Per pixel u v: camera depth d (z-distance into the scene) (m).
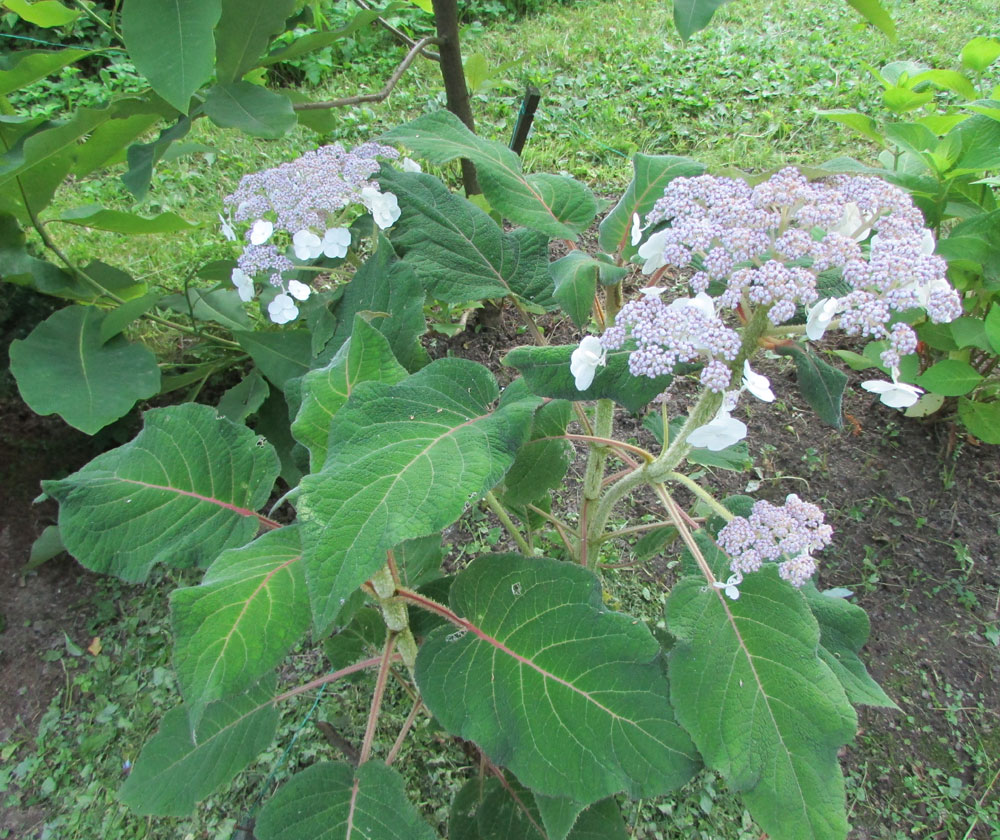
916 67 1.21
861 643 0.65
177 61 0.67
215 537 0.62
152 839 0.82
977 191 1.03
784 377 1.29
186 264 1.42
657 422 0.84
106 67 2.22
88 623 0.99
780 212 0.51
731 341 0.46
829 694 0.53
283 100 0.78
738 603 0.57
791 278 0.45
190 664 0.48
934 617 0.99
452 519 0.44
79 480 0.60
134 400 0.88
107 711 0.91
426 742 0.87
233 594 0.51
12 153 0.85
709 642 0.55
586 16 2.41
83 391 0.87
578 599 0.59
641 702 0.54
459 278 0.79
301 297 0.79
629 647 0.56
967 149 0.98
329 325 0.81
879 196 0.51
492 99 1.95
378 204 0.77
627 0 2.55
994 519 1.08
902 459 1.16
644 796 0.52
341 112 1.93
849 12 2.36
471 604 0.61
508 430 0.52
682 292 1.34
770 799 0.50
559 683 0.56
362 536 0.44
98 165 0.93
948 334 0.99
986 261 0.94
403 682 0.83
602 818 0.66
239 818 0.83
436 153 0.74
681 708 0.53
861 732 0.89
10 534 1.05
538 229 0.72
